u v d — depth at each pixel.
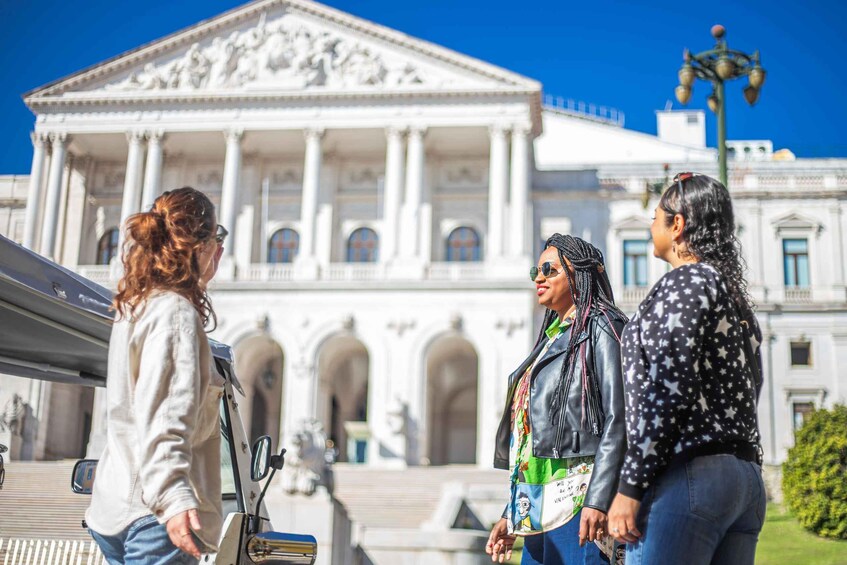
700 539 5.24
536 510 6.63
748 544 5.47
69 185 61.66
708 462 5.30
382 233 59.56
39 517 12.66
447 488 34.97
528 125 56.56
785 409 57.28
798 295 58.75
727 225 6.00
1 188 62.28
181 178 61.78
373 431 53.53
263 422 60.88
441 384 63.31
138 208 57.75
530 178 60.38
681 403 5.31
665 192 6.15
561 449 6.50
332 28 59.31
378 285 55.34
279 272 56.41
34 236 57.84
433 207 60.53
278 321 55.50
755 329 5.89
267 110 58.28
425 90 57.16
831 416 28.97
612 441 6.15
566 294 7.16
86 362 10.01
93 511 5.11
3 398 15.45
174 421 4.92
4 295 8.18
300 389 54.66
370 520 36.47
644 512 5.33
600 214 60.28
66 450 37.41
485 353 54.09
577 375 6.55
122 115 58.72
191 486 4.89
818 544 26.97
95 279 57.03
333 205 60.25
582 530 5.95
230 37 59.69
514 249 55.62
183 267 5.36
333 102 57.97
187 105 58.56
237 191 57.72
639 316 5.61
